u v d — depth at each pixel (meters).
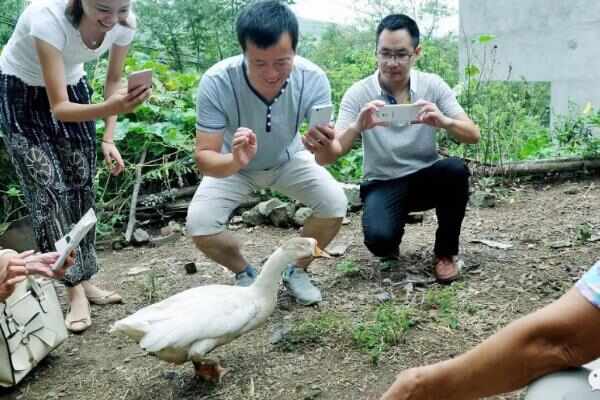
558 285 3.32
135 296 3.76
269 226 4.99
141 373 2.82
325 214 3.38
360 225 4.77
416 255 3.98
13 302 2.69
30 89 3.09
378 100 3.43
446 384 1.41
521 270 3.58
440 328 2.94
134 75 2.76
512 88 8.12
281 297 3.44
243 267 3.40
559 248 3.90
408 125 3.54
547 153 6.00
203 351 2.49
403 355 2.73
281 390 2.55
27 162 3.14
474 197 5.00
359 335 2.83
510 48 8.65
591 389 1.30
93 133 3.38
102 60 6.38
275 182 3.43
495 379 1.37
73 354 3.06
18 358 2.70
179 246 4.74
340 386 2.54
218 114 3.09
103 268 4.37
